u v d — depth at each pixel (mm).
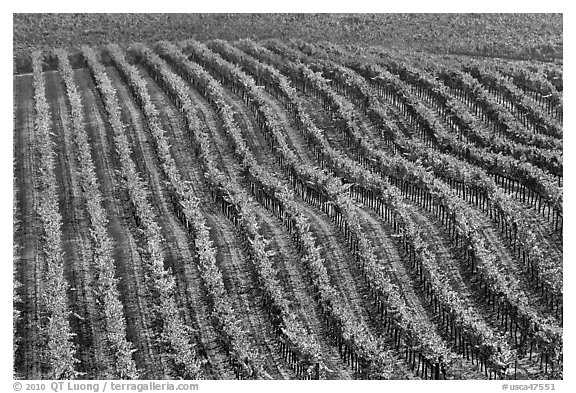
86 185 98000
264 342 72750
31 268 84188
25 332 74438
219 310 72375
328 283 77375
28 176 105312
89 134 118562
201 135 111250
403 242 84938
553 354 66688
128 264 85000
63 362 66812
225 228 92000
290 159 102875
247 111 124875
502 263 81125
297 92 133000
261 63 142375
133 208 95062
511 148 102500
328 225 91125
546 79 123750
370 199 95062
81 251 87812
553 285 73000
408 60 139250
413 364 69500
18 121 122875
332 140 114438
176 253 86750
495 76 125125
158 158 109438
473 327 67875
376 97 125062
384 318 74875
